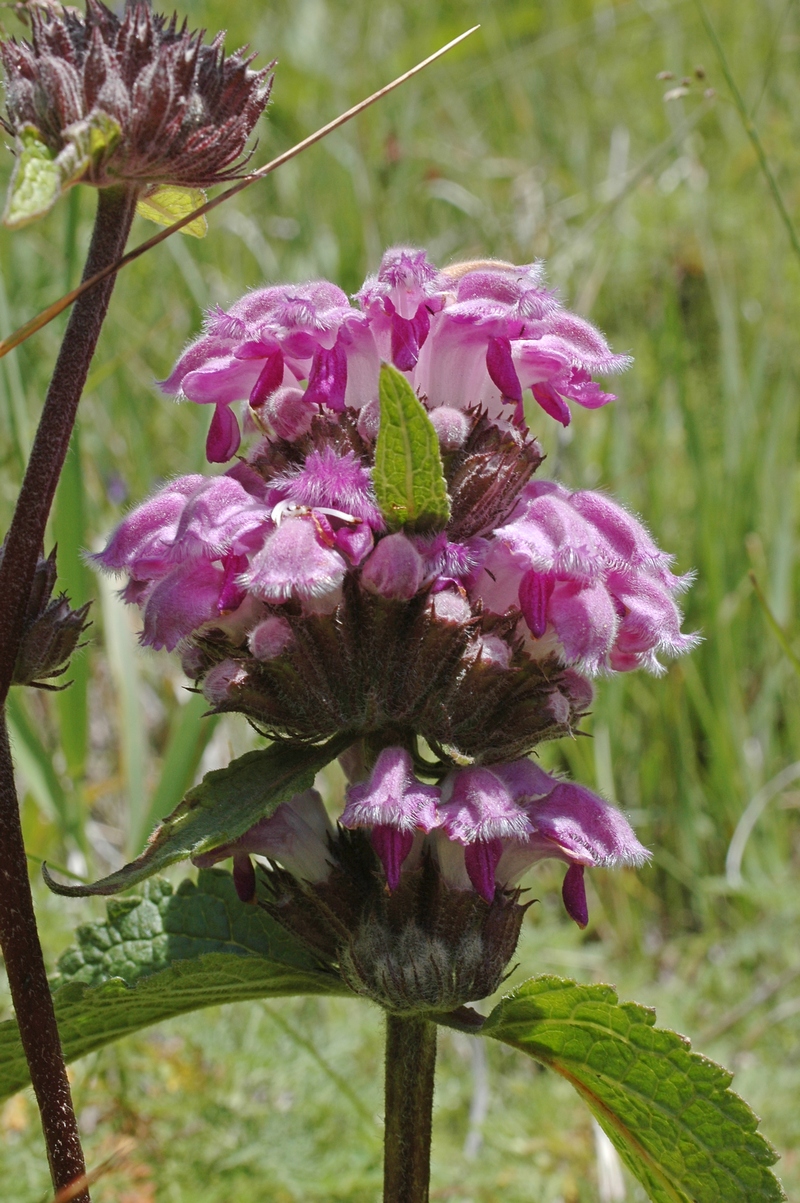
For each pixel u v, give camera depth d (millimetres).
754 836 773
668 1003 643
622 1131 503
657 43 1232
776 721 862
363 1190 578
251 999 504
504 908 495
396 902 492
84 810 632
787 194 1035
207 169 478
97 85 469
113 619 635
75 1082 589
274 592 477
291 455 493
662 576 504
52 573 485
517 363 497
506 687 492
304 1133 580
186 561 486
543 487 494
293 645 487
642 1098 498
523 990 495
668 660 797
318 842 500
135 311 888
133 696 632
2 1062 507
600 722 761
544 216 979
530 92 1188
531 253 911
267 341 491
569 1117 601
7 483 740
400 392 472
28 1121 581
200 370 496
